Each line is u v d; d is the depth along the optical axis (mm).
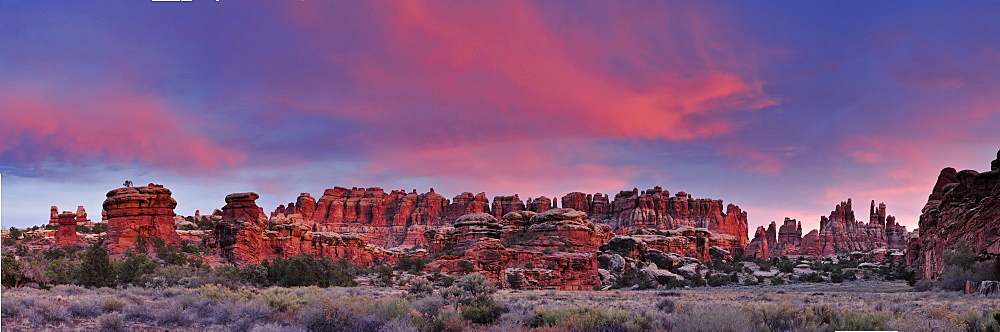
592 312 26047
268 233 111938
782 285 102938
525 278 97250
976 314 24406
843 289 82688
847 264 150250
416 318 25359
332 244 130625
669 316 27422
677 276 116438
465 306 29641
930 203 113125
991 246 64125
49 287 52031
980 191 81750
